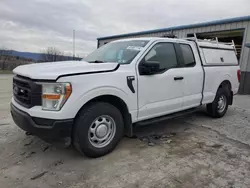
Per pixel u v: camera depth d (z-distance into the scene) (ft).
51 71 8.62
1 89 31.35
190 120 16.65
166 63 12.44
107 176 8.44
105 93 9.51
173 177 8.46
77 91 8.68
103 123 9.95
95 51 14.26
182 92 13.26
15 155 10.02
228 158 10.21
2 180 8.02
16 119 9.42
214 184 8.05
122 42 13.25
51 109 8.43
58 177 8.31
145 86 11.09
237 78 18.69
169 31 41.50
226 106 17.88
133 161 9.70
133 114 10.83
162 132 13.76
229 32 33.83
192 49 14.37
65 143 9.02
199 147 11.43
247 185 8.04
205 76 14.92
